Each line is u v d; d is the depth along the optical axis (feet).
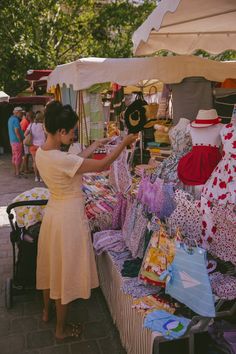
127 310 9.48
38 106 52.70
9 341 10.39
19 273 11.61
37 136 31.50
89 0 58.08
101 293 12.92
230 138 8.50
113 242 11.72
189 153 9.99
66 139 9.32
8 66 52.26
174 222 8.93
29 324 11.18
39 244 10.19
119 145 9.55
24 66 51.08
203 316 7.52
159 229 9.32
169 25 13.94
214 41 17.79
